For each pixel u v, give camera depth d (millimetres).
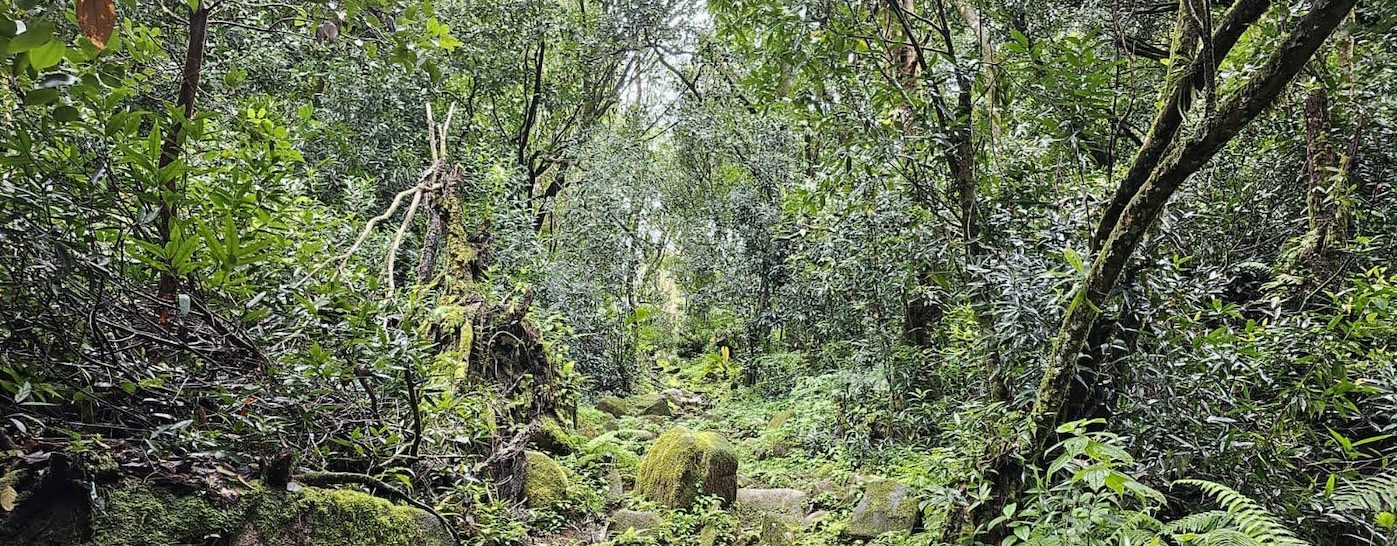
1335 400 2744
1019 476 2881
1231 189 4699
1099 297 2627
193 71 2355
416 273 5660
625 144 11242
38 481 1780
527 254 7180
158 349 2164
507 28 8977
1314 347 2840
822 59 3830
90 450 1910
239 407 2238
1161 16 4602
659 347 13656
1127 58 3908
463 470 3465
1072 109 3588
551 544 4090
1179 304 2945
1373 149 4086
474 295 5164
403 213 7027
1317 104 4051
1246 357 2840
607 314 9906
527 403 5309
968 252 3930
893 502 4590
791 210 5906
